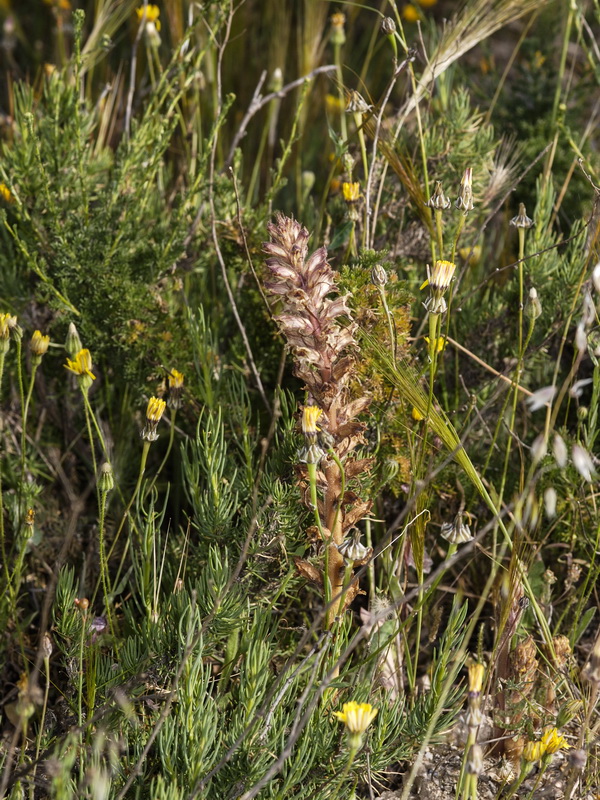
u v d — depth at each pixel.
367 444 2.31
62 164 2.94
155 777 1.90
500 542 2.53
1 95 4.70
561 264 2.80
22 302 2.87
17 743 2.14
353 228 2.59
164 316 2.69
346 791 1.89
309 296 1.85
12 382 2.94
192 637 1.92
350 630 2.28
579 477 2.39
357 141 3.51
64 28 4.46
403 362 2.07
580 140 3.59
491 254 3.46
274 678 2.08
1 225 3.05
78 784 1.82
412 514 2.10
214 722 1.84
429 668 2.36
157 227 3.01
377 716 2.05
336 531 1.97
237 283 2.94
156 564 2.32
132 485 2.79
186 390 2.62
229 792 1.83
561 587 2.55
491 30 2.88
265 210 2.84
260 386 2.58
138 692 2.02
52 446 2.89
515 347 2.72
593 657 1.77
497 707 2.11
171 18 3.70
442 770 2.10
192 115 3.57
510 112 3.87
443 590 2.53
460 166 3.02
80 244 2.75
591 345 2.22
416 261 2.96
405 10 4.77
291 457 2.21
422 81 2.88
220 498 2.15
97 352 2.74
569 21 3.39
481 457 2.66
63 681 2.32
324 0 4.22
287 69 4.71
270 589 2.22
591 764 2.06
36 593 2.54
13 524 2.61
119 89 3.79
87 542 2.68
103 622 2.16
